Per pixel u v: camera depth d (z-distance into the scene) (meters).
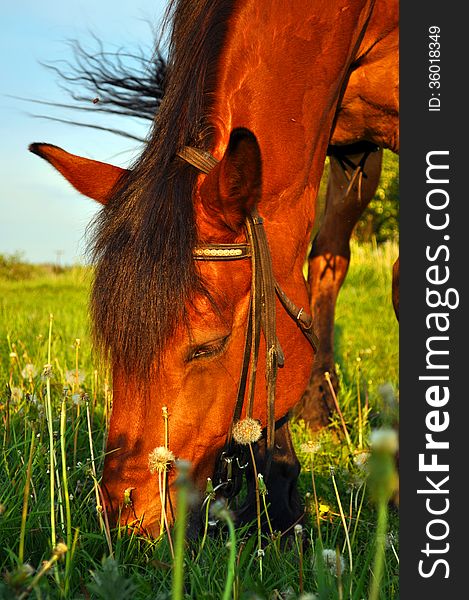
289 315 2.58
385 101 3.39
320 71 2.76
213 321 2.23
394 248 14.76
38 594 1.56
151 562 2.05
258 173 2.13
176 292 2.15
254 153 2.09
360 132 3.63
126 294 2.14
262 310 2.39
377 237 18.05
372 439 0.98
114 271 2.18
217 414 2.29
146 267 2.15
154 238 2.19
